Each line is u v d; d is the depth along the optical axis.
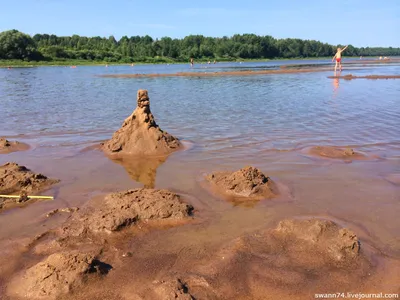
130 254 1.21
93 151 2.43
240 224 1.42
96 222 1.38
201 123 3.31
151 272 1.12
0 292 1.04
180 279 1.07
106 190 1.75
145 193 1.60
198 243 1.28
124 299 1.00
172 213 1.46
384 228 1.39
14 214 1.51
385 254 1.22
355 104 4.26
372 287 1.06
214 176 1.88
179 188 1.78
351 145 2.53
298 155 2.30
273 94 5.35
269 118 3.52
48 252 1.23
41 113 3.85
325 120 3.39
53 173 2.00
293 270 1.12
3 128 3.14
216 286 1.05
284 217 1.47
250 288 1.05
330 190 1.74
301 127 3.11
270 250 1.23
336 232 1.29
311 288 1.05
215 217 1.48
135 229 1.38
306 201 1.62
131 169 2.07
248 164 2.13
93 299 1.01
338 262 1.16
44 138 2.78
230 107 4.18
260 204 1.60
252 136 2.80
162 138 2.45
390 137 2.73
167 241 1.30
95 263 1.12
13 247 1.25
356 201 1.62
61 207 1.56
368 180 1.87
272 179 1.88
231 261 1.16
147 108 2.52
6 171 1.85
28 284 1.06
